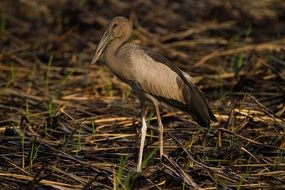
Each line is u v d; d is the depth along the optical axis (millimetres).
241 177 10328
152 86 11570
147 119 13523
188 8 22062
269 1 23047
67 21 21531
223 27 20781
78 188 10242
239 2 22578
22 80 16281
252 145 11961
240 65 16625
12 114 13797
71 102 14703
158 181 10539
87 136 12469
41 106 14281
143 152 11633
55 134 12656
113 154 11656
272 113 13117
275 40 19156
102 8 22141
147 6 22047
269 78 15844
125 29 11711
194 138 12062
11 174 10555
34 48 19141
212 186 10359
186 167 10953
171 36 19484
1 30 20438
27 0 22797
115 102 14742
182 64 17531
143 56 11547
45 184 10266
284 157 11492
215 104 14609
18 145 11945
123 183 10477
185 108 11867
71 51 18969
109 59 11648
